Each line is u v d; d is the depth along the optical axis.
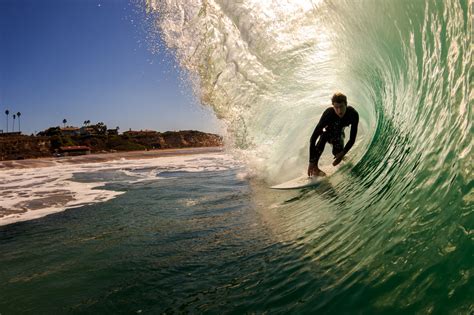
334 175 5.10
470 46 2.23
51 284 2.97
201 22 7.56
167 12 7.47
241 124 7.81
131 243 3.96
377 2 4.01
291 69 6.83
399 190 2.70
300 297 2.00
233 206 5.29
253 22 7.17
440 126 2.54
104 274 3.07
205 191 7.34
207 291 2.44
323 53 6.32
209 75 7.86
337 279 2.03
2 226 5.54
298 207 4.22
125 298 2.54
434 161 2.38
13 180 13.08
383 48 4.40
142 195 7.76
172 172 13.41
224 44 7.54
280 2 6.69
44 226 5.32
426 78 3.17
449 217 1.84
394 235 2.13
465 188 1.88
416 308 1.47
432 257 1.69
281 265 2.56
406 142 3.46
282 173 6.64
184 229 4.32
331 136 5.05
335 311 1.73
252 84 7.44
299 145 6.68
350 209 3.22
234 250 3.20
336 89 6.45
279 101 7.18
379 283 1.77
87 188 9.80
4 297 2.79
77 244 4.16
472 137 2.01
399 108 4.10
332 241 2.67
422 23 3.15
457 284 1.44
